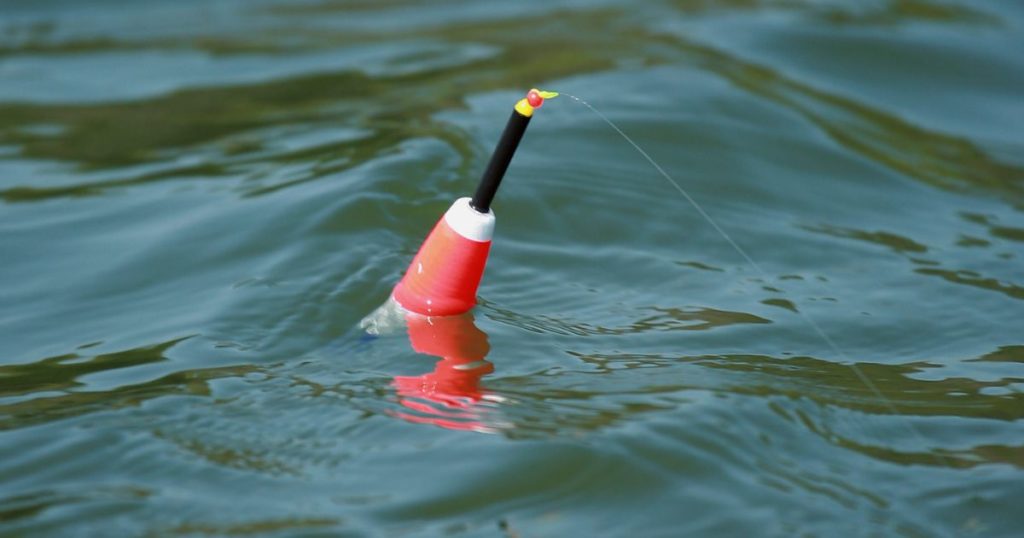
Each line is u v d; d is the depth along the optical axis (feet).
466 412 17.13
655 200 28.07
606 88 35.68
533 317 21.31
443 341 19.53
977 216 29.63
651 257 25.22
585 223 26.53
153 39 48.78
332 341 20.11
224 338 20.29
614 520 14.47
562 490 15.05
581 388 18.03
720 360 19.69
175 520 14.40
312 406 17.47
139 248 25.07
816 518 14.75
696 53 41.19
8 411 17.81
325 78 41.04
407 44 46.11
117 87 41.09
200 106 38.19
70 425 17.10
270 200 26.84
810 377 19.22
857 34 43.86
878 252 26.45
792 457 16.29
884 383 19.30
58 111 38.09
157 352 19.90
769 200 29.35
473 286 19.70
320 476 15.43
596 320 21.50
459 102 35.35
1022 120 38.68
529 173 28.43
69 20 52.29
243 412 17.35
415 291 19.69
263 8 54.85
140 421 17.15
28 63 44.68
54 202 28.68
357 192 26.14
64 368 19.60
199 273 23.57
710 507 14.82
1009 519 15.11
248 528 14.20
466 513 14.52
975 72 41.98
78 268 24.34
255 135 33.96
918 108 38.75
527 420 16.79
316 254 23.66
